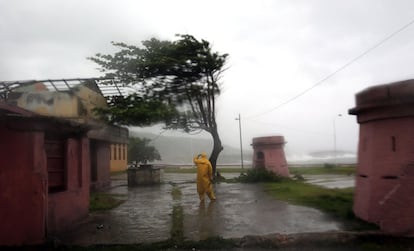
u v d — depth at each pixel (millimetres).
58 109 19141
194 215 11531
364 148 9617
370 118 9117
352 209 10539
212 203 14219
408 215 8172
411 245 7691
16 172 8445
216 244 7992
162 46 24547
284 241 8008
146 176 24062
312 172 30656
